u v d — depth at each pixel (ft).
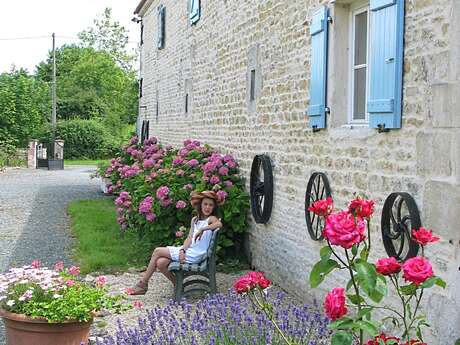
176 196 26.94
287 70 22.90
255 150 26.53
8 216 42.88
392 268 10.14
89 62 158.51
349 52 19.07
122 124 139.44
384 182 15.75
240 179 28.14
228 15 30.78
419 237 10.77
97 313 16.39
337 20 19.03
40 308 15.31
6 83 108.37
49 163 92.94
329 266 10.28
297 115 21.95
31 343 15.44
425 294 13.71
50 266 27.50
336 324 10.12
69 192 58.85
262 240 25.63
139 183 30.22
